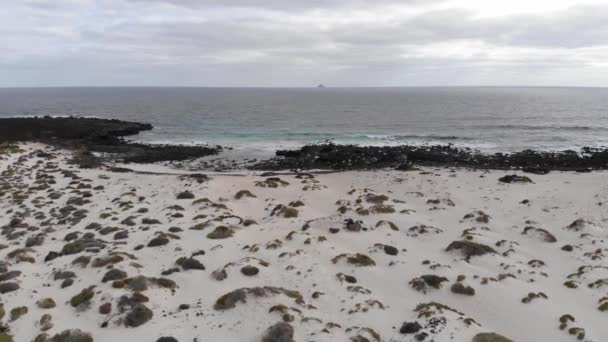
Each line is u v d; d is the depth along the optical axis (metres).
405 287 13.46
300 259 15.01
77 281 13.16
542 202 22.67
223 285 13.12
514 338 10.73
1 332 10.50
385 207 20.69
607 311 11.72
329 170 34.28
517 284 13.28
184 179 28.31
